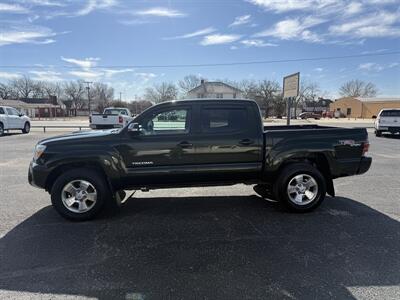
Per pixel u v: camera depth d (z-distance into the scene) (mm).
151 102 84938
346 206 5719
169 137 5066
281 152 5273
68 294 3035
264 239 4289
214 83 60531
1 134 18938
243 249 3986
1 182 7492
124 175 5039
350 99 84812
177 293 3045
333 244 4121
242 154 5230
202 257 3777
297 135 5348
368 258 3736
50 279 3297
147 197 6305
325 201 6043
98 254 3855
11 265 3580
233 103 5238
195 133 5125
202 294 3025
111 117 21156
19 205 5754
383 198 6242
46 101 105125
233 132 5207
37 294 3033
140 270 3477
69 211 4941
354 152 5473
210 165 5172
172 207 5684
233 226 4770
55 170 5008
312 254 3844
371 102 79375
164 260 3703
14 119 20016
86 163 5051
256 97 78688
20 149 13133
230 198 6230
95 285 3184
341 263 3617
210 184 5293
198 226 4770
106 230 4609
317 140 5348
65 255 3824
